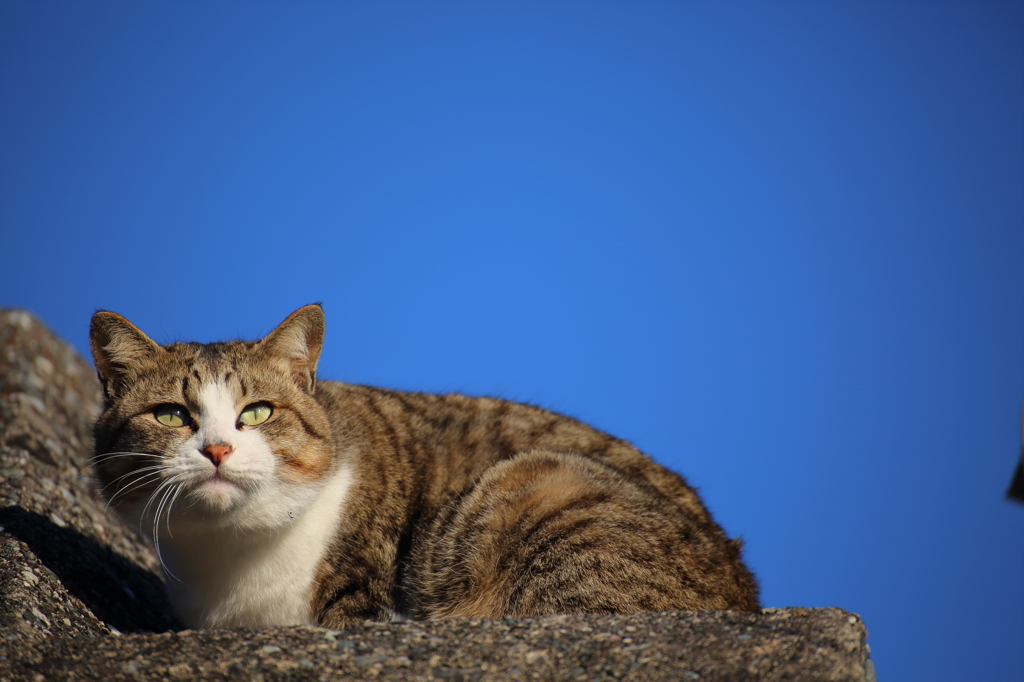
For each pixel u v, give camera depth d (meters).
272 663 5.34
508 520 7.11
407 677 5.19
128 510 6.86
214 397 6.94
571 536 6.86
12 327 12.60
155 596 8.33
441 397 8.59
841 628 5.44
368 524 7.37
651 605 6.59
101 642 5.63
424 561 7.36
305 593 7.14
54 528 7.93
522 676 5.18
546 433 8.12
